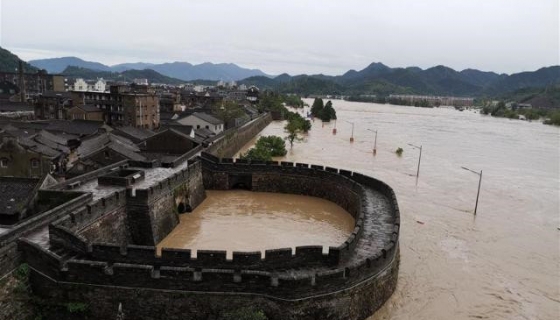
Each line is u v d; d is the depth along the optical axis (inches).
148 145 2753.4
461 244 1700.3
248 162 2324.1
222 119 4655.5
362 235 1403.8
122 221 1423.5
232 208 2020.2
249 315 932.0
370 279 1112.8
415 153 3833.7
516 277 1434.5
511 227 1943.9
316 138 4628.4
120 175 1797.5
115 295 979.9
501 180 2910.9
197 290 976.3
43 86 6786.4
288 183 2308.1
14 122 3319.4
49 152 2343.8
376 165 3218.5
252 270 1043.3
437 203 2267.5
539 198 2490.2
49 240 1098.1
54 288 991.0
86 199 1374.3
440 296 1279.5
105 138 2596.0
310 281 993.5
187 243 1535.4
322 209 2047.2
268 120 6318.9
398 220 1438.2
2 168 2262.6
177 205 1775.3
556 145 4840.1
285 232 1699.1
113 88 4286.4
